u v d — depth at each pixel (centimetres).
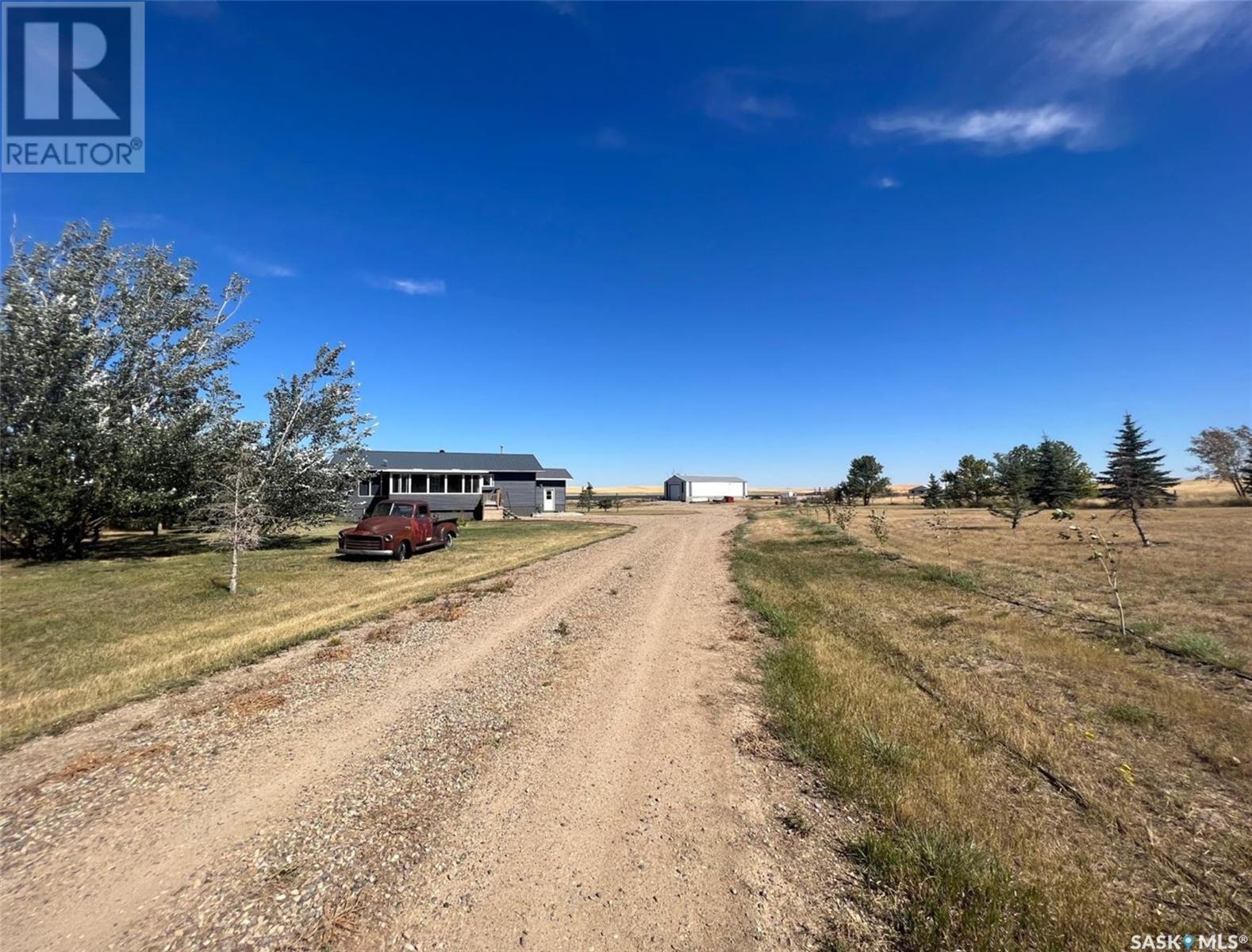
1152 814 353
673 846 320
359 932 255
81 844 323
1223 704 514
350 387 2197
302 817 349
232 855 312
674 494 9856
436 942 250
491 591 1118
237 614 934
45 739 467
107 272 1791
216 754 436
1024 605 946
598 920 263
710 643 750
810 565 1470
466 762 423
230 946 248
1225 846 321
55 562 1623
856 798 367
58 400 1599
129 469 1642
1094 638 750
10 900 277
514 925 260
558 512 4766
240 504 1262
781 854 312
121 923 262
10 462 1560
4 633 820
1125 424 3647
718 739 462
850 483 6341
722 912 268
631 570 1421
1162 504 3378
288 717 506
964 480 4894
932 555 1599
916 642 738
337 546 2031
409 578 1298
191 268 1931
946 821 338
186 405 1892
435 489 3684
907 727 470
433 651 710
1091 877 292
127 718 509
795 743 448
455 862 306
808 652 680
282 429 2080
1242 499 4394
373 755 432
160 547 2034
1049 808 360
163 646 748
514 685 588
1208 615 833
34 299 1625
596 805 363
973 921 254
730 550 1869
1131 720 487
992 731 468
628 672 632
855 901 275
